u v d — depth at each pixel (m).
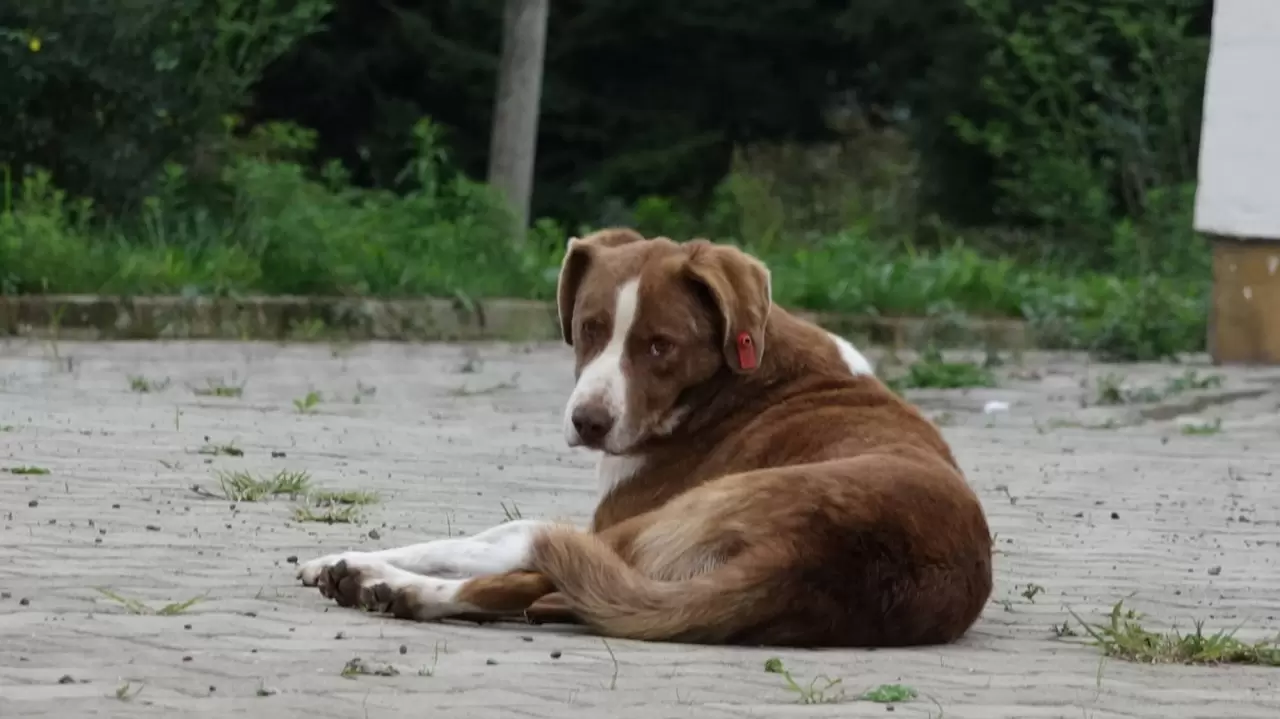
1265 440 13.05
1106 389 15.24
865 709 4.64
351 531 7.54
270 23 22.55
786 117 37.97
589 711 4.48
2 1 20.58
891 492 5.52
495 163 28.12
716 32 37.19
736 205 29.73
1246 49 17.88
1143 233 26.81
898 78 36.22
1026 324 21.25
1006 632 6.08
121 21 20.77
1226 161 18.16
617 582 5.46
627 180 34.91
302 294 19.64
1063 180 28.78
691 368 6.20
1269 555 8.14
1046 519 9.12
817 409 6.19
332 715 4.32
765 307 6.30
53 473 8.74
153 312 17.95
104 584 6.06
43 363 14.98
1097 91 29.12
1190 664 5.62
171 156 21.52
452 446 11.09
